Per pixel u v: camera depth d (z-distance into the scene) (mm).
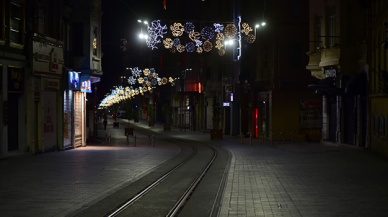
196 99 53469
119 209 8633
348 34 23266
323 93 24438
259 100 36625
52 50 22141
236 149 25719
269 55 33406
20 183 11859
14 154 19219
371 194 10195
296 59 32719
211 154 22578
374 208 8602
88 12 26422
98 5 27938
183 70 57375
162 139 37625
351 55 23000
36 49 20469
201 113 51219
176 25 22109
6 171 14453
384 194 10188
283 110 32781
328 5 24578
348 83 23000
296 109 32844
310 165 16547
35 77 20812
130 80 74750
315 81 32625
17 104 19922
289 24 32500
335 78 24375
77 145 27031
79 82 26016
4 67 18328
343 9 23266
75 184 11820
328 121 27656
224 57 43688
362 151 21797
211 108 49062
